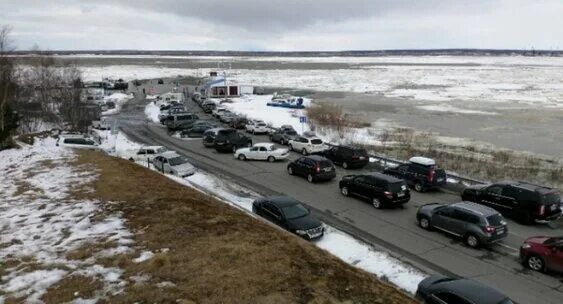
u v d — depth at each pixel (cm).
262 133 4825
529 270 1577
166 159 2864
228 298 1013
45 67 7612
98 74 15588
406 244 1809
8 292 1048
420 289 1207
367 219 2114
